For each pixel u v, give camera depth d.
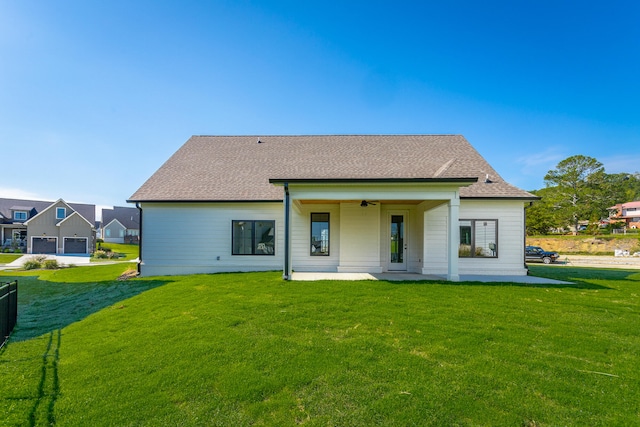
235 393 3.71
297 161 14.80
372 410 3.34
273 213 13.19
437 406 3.37
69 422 3.39
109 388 3.99
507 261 12.45
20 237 40.81
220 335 5.36
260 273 11.82
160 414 3.43
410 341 4.98
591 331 5.46
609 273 14.47
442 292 8.05
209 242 13.23
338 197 10.05
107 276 14.43
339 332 5.43
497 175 13.75
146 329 6.05
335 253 12.97
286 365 4.30
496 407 3.36
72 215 39.06
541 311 6.54
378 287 8.61
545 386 3.72
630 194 67.06
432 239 12.43
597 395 3.55
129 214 60.25
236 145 16.91
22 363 5.05
